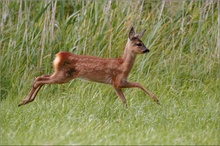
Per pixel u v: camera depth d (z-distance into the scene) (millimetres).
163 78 23344
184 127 17938
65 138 15219
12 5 24719
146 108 20484
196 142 15680
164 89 22703
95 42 24031
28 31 24219
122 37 24406
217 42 24297
